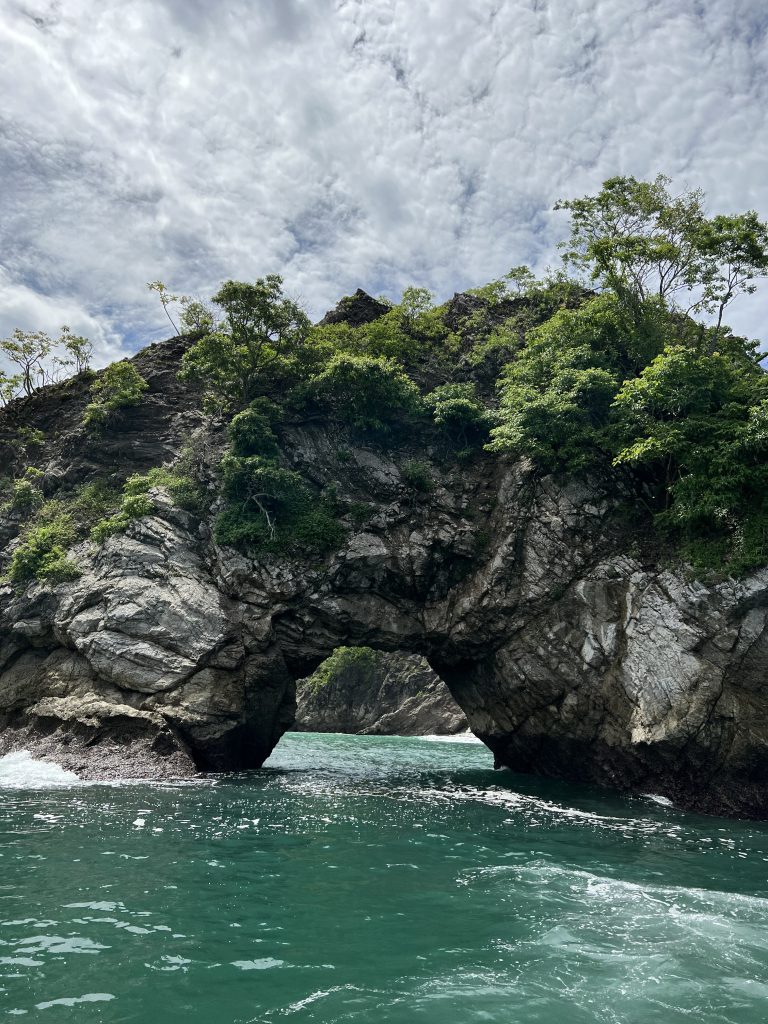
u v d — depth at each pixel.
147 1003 7.07
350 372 34.50
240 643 29.03
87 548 32.19
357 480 34.41
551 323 35.03
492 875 12.63
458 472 34.47
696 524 25.66
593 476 30.25
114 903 10.18
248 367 36.25
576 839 16.47
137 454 39.25
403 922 9.85
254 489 32.59
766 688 22.45
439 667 33.28
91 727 25.91
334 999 7.30
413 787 25.08
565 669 27.30
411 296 46.16
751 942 9.44
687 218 32.47
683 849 15.87
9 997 7.08
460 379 41.00
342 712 79.12
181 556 30.97
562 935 9.48
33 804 18.11
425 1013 7.05
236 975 7.85
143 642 27.80
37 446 42.44
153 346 46.62
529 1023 6.89
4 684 29.89
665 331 32.94
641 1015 7.18
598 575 28.00
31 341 47.34
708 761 22.70
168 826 15.72
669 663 24.12
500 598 29.55
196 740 26.58
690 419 25.66
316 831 15.95
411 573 31.02
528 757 30.33
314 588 30.34
